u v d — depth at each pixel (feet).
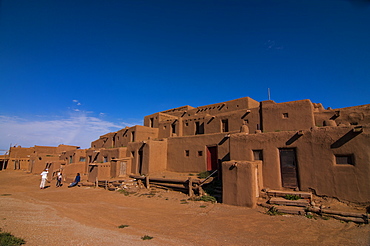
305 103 58.18
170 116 110.83
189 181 51.90
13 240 22.21
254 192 39.34
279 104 62.44
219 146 63.62
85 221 34.14
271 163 43.62
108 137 123.95
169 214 38.52
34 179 100.32
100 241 24.29
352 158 34.86
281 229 28.30
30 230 27.20
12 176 112.37
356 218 29.14
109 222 33.91
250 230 28.50
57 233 26.81
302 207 34.63
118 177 74.33
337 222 29.66
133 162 80.18
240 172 40.81
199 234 27.55
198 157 69.62
